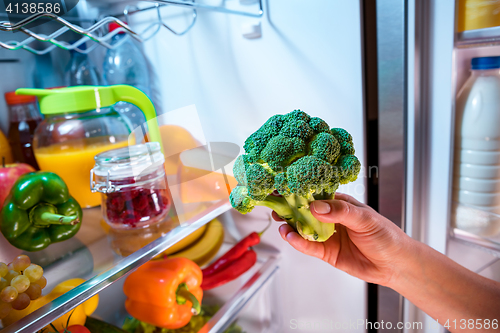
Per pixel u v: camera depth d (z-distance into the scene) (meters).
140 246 0.59
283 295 0.98
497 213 0.76
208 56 0.87
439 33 0.69
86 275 0.52
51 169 0.69
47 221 0.60
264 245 0.98
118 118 0.75
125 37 0.85
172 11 0.87
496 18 0.63
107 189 0.61
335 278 0.90
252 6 0.80
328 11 0.74
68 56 0.97
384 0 0.70
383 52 0.72
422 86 0.73
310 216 0.54
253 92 0.85
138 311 0.77
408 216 0.80
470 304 0.64
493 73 0.74
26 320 0.42
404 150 0.76
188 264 0.79
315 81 0.78
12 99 0.80
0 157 0.76
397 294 0.84
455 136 0.80
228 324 0.74
